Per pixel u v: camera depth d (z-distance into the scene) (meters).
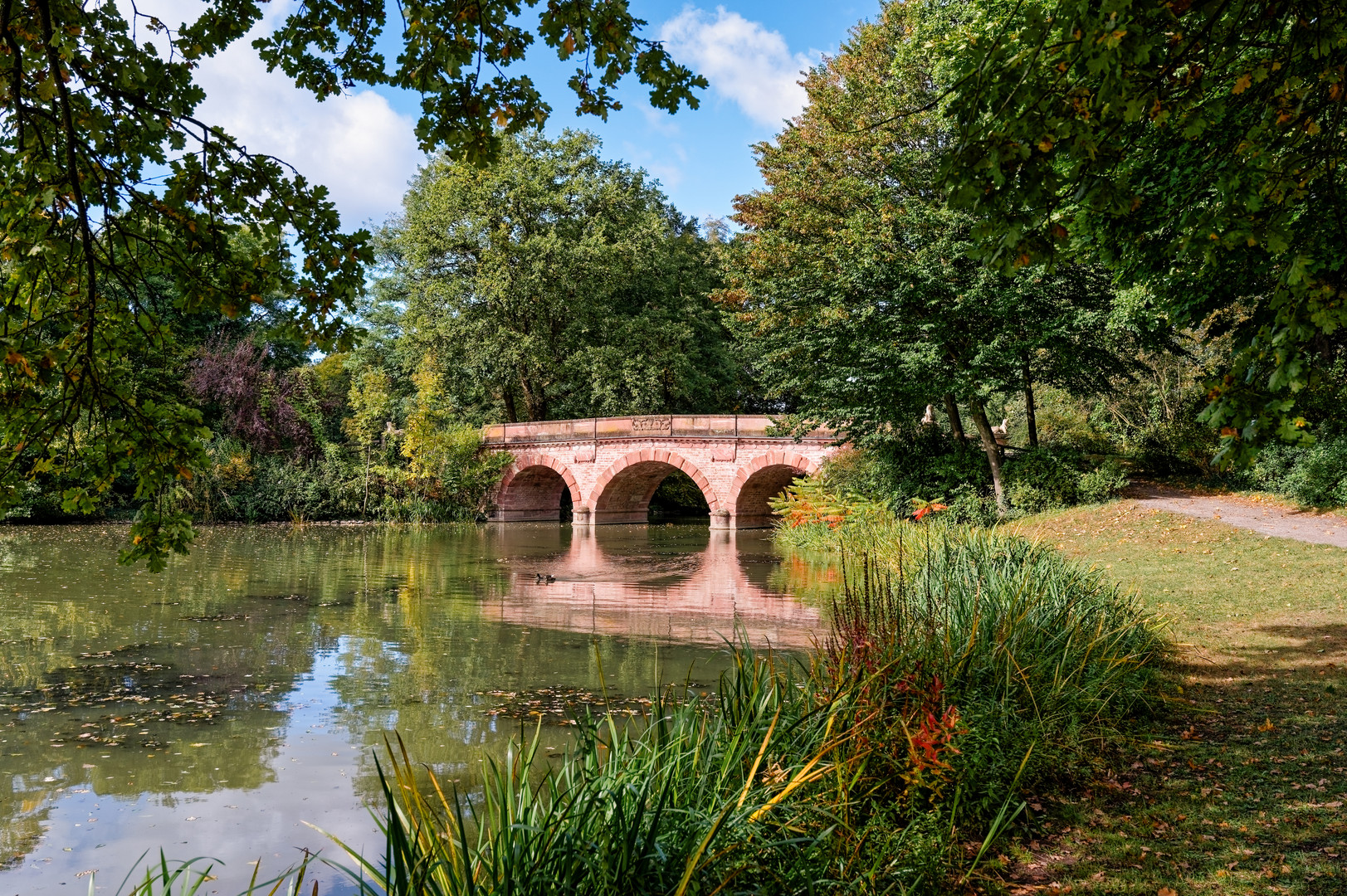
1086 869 3.93
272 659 9.63
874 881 3.55
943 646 5.82
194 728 7.09
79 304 3.66
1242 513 17.42
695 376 38.25
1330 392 15.70
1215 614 10.28
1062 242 3.66
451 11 3.57
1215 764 5.25
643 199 39.34
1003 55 3.62
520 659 9.65
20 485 3.59
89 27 3.31
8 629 11.17
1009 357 18.83
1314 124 3.82
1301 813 4.42
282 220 3.62
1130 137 4.66
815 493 24.11
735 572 18.03
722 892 3.17
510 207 34.19
